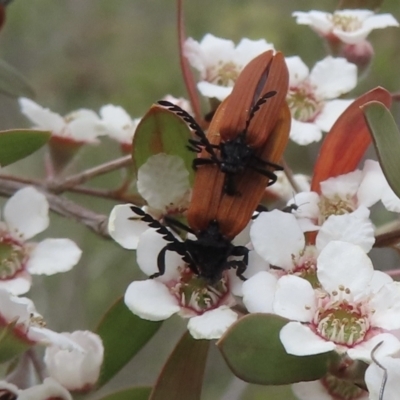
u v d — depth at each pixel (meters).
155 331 0.13
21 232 0.14
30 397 0.13
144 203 0.15
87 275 0.27
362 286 0.12
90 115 0.15
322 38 0.16
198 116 0.15
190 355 0.13
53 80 0.33
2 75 0.15
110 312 0.13
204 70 0.15
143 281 0.13
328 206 0.13
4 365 0.13
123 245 0.13
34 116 0.15
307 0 0.30
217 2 0.33
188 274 0.13
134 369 0.27
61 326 0.25
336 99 0.15
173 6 0.35
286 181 0.15
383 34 0.27
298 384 0.13
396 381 0.12
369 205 0.13
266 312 0.12
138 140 0.13
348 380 0.12
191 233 0.13
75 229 0.26
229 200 0.13
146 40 0.34
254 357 0.12
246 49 0.15
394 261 0.19
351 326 0.12
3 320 0.12
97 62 0.34
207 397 0.26
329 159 0.13
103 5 0.35
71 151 0.15
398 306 0.12
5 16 0.15
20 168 0.25
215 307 0.13
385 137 0.12
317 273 0.12
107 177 0.26
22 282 0.13
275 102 0.13
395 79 0.26
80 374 0.13
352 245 0.12
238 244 0.13
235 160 0.13
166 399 0.13
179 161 0.13
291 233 0.13
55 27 0.34
